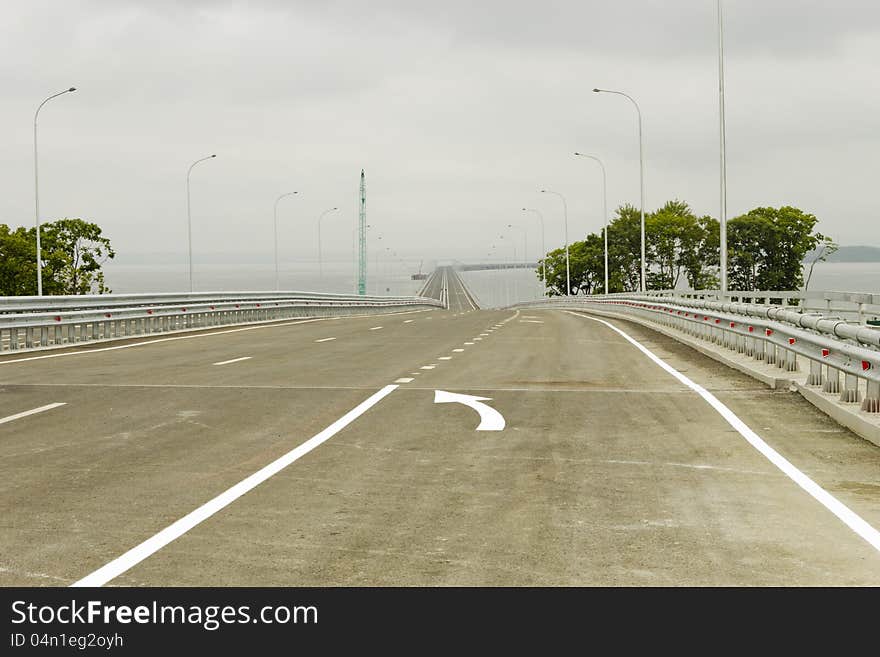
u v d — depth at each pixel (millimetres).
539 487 8711
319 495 8398
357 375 18281
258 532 7203
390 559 6535
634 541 6953
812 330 14977
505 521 7512
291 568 6352
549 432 11695
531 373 18703
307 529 7285
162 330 33625
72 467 9625
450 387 16266
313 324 42562
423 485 8797
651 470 9453
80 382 16938
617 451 10445
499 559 6531
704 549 6758
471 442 11008
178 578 6168
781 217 115062
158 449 10602
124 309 30391
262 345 27078
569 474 9273
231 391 15664
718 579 6133
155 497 8328
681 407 13789
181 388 16078
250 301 44281
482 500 8219
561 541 6949
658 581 6094
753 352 19844
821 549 6754
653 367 19922
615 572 6262
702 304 25688
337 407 13836
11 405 14047
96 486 8766
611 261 149750
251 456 10188
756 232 114250
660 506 8000
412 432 11703
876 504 8062
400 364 20766
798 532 7191
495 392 15570
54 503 8117
